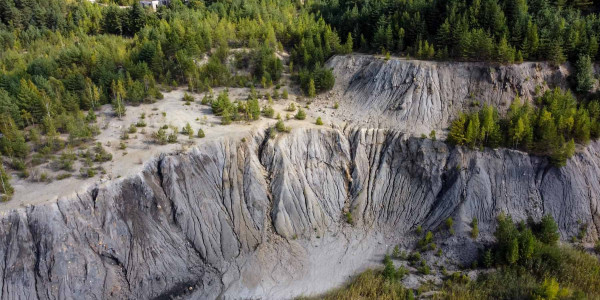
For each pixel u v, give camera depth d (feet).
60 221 150.51
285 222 182.50
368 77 240.53
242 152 192.24
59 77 240.53
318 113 227.81
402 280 163.32
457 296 153.28
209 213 174.70
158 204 168.14
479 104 211.82
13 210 148.56
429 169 192.75
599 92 208.64
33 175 166.20
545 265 159.12
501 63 219.41
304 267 171.42
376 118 219.00
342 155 204.44
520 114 191.93
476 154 190.08
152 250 160.56
